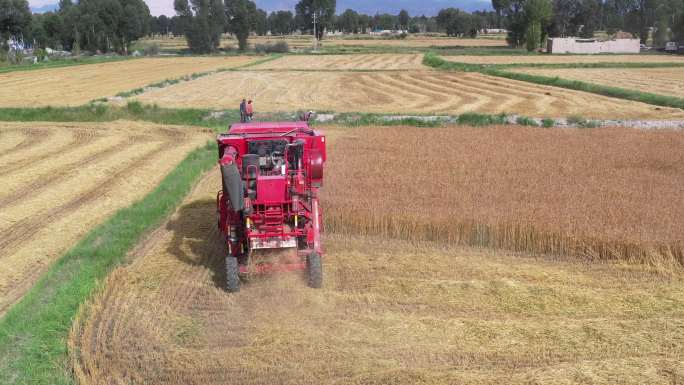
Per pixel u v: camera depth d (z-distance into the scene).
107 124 31.66
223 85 50.56
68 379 7.65
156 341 8.51
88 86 49.91
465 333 8.50
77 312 9.37
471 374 7.43
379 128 27.59
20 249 12.81
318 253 10.07
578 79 49.75
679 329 8.54
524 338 8.36
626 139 23.08
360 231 13.13
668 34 117.88
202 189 17.69
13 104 38.59
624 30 146.38
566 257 11.66
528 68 62.09
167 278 10.90
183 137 27.72
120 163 21.34
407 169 17.88
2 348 8.39
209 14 116.06
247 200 9.69
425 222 12.62
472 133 25.19
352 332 8.62
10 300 10.45
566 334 8.45
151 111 35.03
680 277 10.49
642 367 7.52
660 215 12.55
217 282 10.67
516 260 11.62
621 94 39.91
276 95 43.44
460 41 146.62
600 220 12.25
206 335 8.67
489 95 41.81
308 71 62.88
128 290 10.35
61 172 20.03
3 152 23.94
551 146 21.66
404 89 46.16
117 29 122.75
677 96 38.31
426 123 30.89
